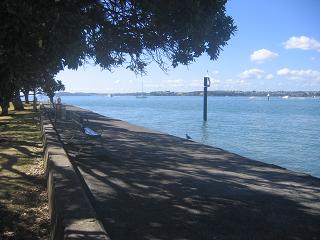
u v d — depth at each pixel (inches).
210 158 528.7
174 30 243.9
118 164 473.7
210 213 287.3
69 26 215.6
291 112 3161.9
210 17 239.6
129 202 312.7
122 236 239.6
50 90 424.2
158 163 485.1
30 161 480.1
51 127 690.8
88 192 341.4
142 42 266.2
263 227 260.5
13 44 206.8
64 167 327.9
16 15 196.7
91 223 208.4
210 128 1574.8
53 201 263.9
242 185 374.9
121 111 3063.5
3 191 340.5
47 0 206.2
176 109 3464.6
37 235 249.8
